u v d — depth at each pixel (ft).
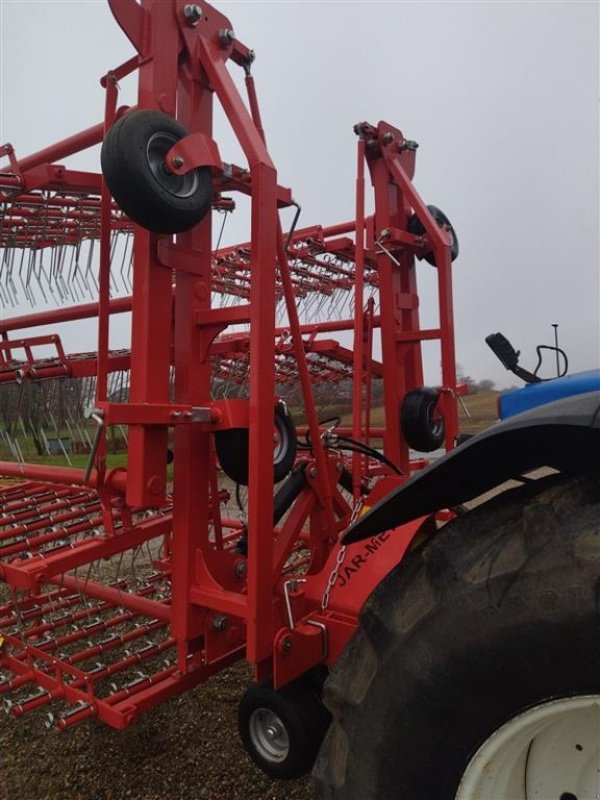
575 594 3.51
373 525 4.94
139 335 6.42
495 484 4.68
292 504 8.48
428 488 4.60
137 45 6.23
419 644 4.20
